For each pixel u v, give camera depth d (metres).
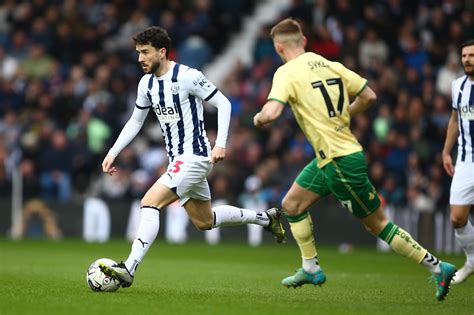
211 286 26.02
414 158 54.94
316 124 21.36
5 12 68.75
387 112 58.00
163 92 23.34
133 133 24.11
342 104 21.56
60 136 57.19
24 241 52.03
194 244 52.75
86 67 64.69
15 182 55.84
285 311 19.33
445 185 55.19
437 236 51.66
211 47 68.94
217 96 23.42
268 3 72.75
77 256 40.62
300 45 22.28
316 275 22.88
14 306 19.33
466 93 26.69
